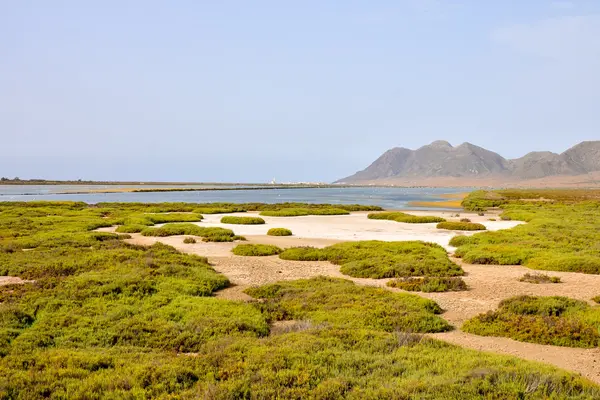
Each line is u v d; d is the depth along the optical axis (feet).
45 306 52.95
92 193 543.80
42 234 127.54
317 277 73.31
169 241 122.31
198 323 46.62
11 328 44.98
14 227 147.02
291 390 29.50
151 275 69.21
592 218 185.37
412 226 168.45
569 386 29.89
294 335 42.11
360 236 138.31
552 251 99.71
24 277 71.61
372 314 50.90
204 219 194.70
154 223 176.96
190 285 64.39
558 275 79.05
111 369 34.06
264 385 30.53
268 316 52.13
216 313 51.01
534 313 53.42
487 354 37.63
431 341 41.60
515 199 387.75
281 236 137.49
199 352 40.11
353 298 58.44
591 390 29.43
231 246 114.73
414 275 77.82
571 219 179.22
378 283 73.31
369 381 31.22
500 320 49.26
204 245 116.16
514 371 31.78
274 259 96.73
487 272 82.53
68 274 73.41
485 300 61.87
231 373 32.60
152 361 35.60
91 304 53.78
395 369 33.47
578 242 113.70
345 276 79.82
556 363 38.04
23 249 102.17
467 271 83.76
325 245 118.62
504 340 44.86
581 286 69.67
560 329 45.32
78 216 194.08
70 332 44.16
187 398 28.91
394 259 88.79
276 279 76.48
